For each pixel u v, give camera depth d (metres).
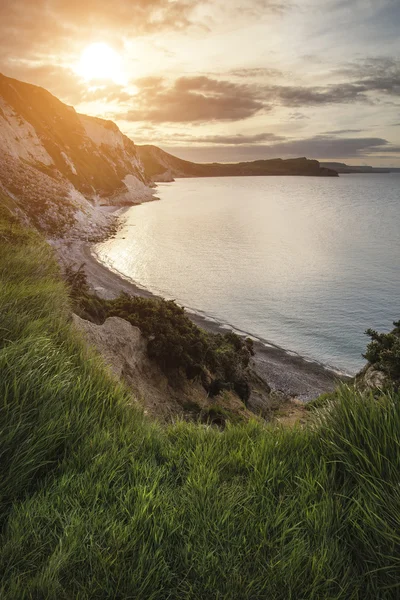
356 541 2.45
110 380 4.93
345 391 3.65
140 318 19.75
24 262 7.32
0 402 3.19
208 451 3.57
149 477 3.08
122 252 115.19
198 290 83.44
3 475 2.76
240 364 27.02
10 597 2.02
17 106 179.75
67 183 153.50
